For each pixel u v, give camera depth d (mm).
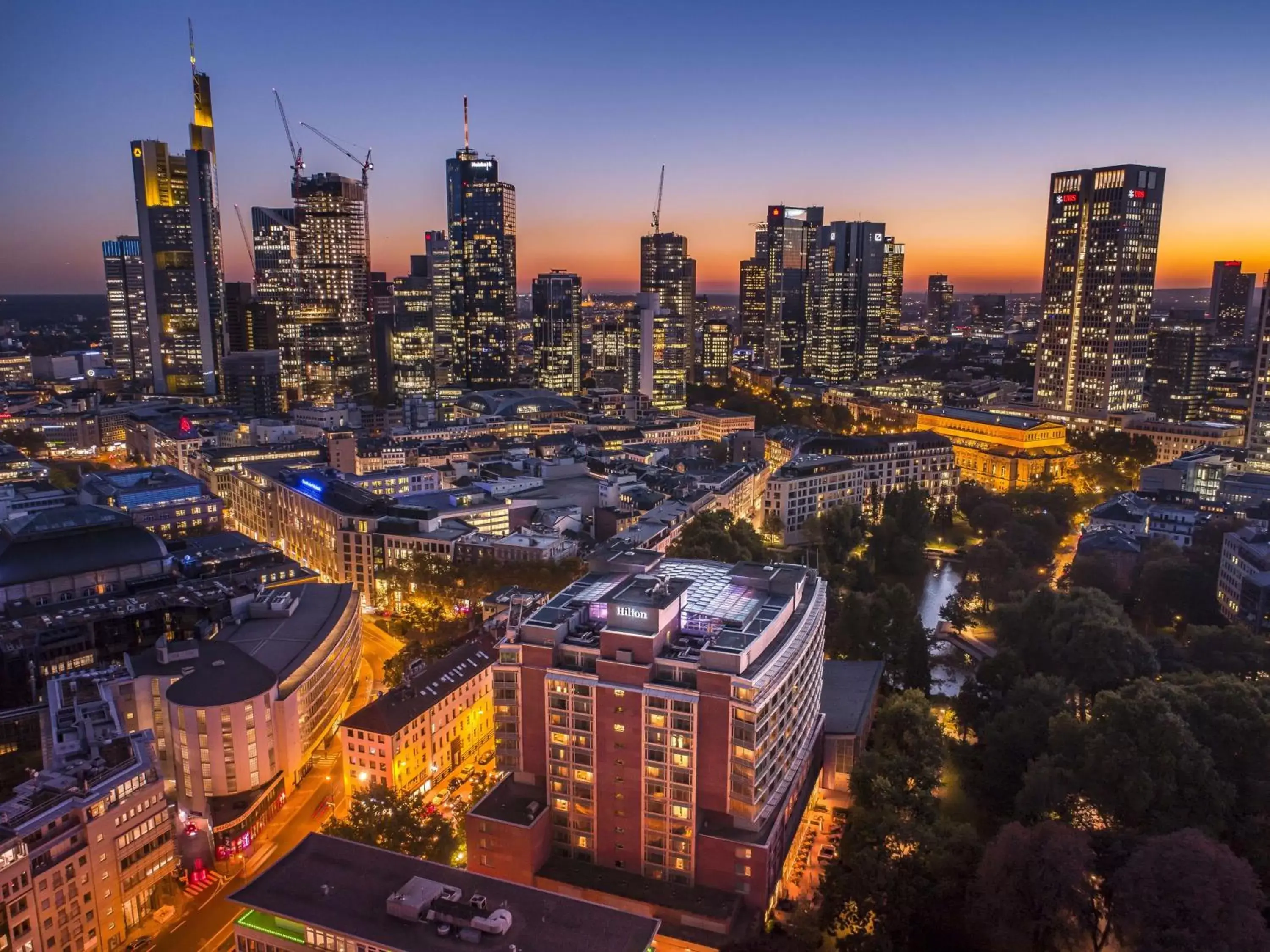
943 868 193125
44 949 187000
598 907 163750
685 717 189625
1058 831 180125
